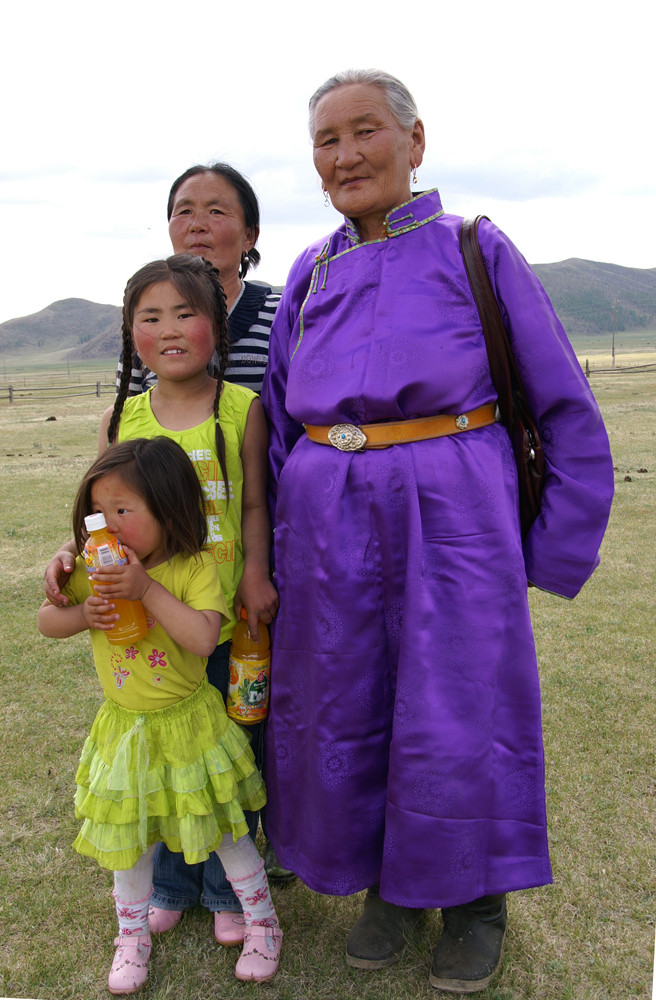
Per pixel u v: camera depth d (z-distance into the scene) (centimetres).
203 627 194
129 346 227
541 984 216
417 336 196
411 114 205
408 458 199
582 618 505
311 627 210
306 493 209
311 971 222
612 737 349
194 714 206
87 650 468
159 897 241
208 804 202
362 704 206
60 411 2884
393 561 202
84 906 250
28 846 279
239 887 220
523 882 205
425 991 215
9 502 940
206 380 224
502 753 204
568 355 206
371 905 229
